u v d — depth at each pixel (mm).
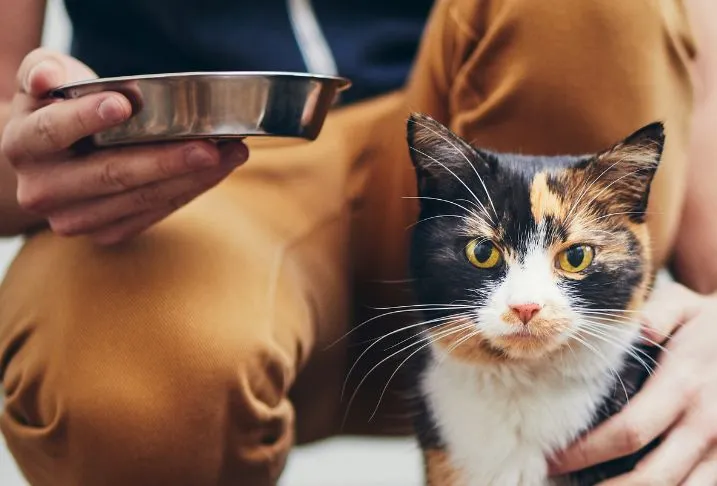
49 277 539
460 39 568
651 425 526
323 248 610
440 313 548
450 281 541
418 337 581
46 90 507
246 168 612
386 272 638
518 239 530
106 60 663
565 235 528
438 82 592
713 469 534
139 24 661
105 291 523
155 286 524
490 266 536
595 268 529
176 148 493
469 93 569
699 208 621
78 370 507
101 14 665
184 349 507
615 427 527
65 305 523
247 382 512
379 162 630
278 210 599
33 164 512
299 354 566
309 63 655
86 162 503
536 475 544
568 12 525
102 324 515
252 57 655
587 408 537
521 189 531
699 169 623
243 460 524
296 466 865
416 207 614
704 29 644
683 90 561
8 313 545
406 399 606
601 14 522
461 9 566
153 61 661
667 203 571
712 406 537
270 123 492
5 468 809
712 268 615
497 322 521
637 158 527
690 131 592
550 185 533
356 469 863
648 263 548
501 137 566
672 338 558
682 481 529
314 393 622
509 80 546
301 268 590
